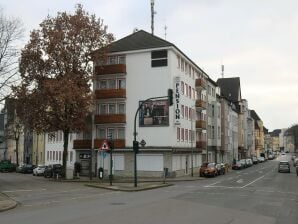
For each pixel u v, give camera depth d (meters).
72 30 47.84
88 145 54.72
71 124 46.97
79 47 48.19
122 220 15.18
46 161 76.38
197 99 64.56
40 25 48.16
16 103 47.84
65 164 49.19
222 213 17.61
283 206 20.64
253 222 15.16
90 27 48.69
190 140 60.44
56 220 15.20
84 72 48.81
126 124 53.66
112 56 55.28
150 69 53.03
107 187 33.47
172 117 51.66
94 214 16.97
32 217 16.30
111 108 54.78
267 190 31.08
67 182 43.34
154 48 52.53
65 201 23.44
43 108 47.31
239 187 34.31
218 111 81.06
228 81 118.38
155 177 50.91
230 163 94.56
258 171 69.69
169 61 52.22
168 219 15.59
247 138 131.38
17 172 73.81
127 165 52.53
